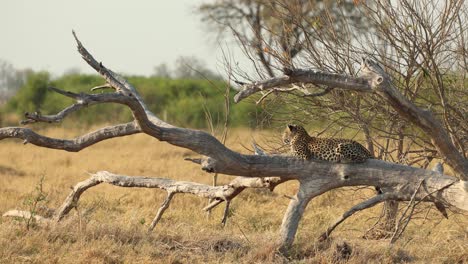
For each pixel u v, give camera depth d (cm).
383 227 2186
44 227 1873
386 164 1794
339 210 2598
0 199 2630
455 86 2156
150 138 5694
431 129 1667
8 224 1945
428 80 2155
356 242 1933
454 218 2320
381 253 1791
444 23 1961
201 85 7825
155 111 7731
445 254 1855
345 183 1795
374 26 2083
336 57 2125
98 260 1616
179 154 4700
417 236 2078
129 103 1644
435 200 1783
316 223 2347
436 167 1880
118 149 5066
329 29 2147
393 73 2153
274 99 2392
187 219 2366
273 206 2739
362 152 1789
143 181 1998
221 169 1770
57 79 8281
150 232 1903
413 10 1923
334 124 2370
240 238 1955
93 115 7156
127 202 2734
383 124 2308
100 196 2727
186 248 1808
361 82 1619
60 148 1745
